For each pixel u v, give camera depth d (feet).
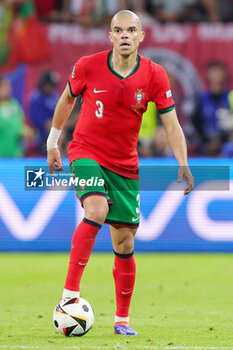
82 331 55.21
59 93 173.88
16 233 139.74
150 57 177.17
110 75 56.34
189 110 172.96
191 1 179.63
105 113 56.39
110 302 82.94
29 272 113.39
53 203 139.74
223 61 176.76
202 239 140.77
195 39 177.37
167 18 178.40
